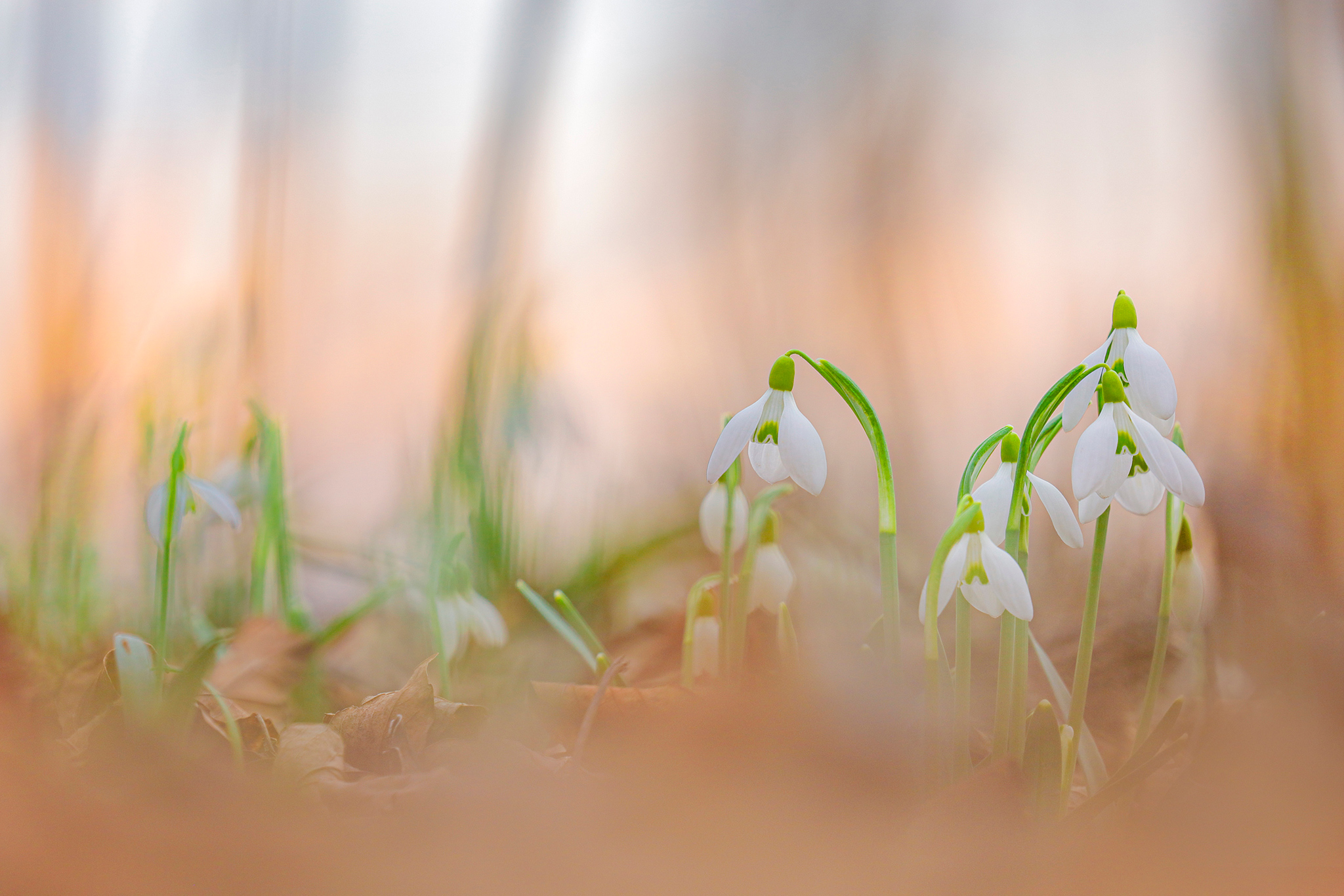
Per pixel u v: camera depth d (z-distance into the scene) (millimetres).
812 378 2244
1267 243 1903
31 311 1631
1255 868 729
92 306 1672
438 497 1185
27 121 1783
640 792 742
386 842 728
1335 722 766
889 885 725
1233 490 1294
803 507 1384
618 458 1570
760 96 2619
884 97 2527
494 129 2176
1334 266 1824
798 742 750
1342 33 1867
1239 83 1987
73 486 1132
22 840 717
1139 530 1271
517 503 1244
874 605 1120
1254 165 1953
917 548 1509
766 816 742
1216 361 1800
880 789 749
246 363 1598
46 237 1718
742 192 2582
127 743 751
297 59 2031
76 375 1559
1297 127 1908
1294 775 754
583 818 735
